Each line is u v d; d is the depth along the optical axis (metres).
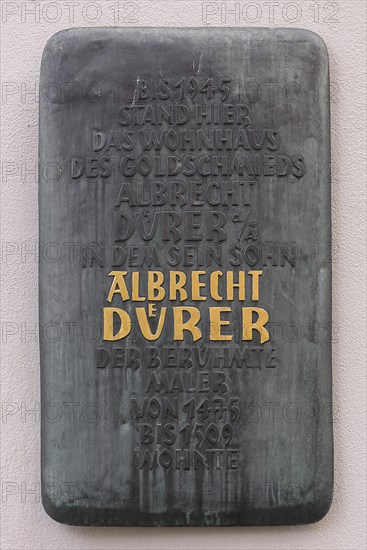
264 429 1.45
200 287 1.45
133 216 1.46
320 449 1.46
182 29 1.47
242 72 1.46
